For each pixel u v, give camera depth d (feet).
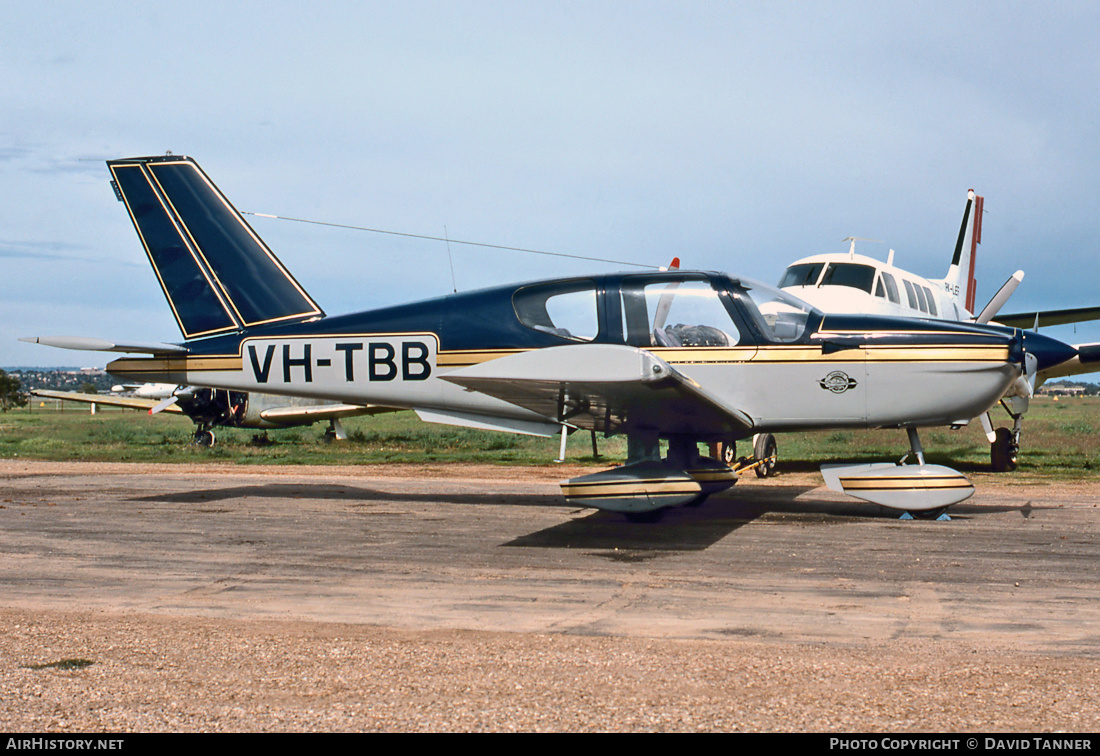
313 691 11.39
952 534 24.20
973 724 10.08
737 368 26.91
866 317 27.25
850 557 20.85
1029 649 13.20
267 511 29.89
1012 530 24.81
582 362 20.75
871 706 10.68
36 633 14.33
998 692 11.16
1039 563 19.99
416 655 12.98
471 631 14.43
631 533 24.73
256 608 16.21
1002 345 25.73
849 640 13.74
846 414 26.66
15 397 232.12
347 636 14.12
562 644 13.55
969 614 15.39
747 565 20.01
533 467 49.32
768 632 14.25
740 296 27.37
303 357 30.94
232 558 21.33
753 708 10.66
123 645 13.58
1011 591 17.19
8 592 17.69
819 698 10.98
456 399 29.50
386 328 30.01
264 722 10.29
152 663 12.62
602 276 28.19
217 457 56.70
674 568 19.74
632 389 21.56
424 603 16.53
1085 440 67.46
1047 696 10.99
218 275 32.07
